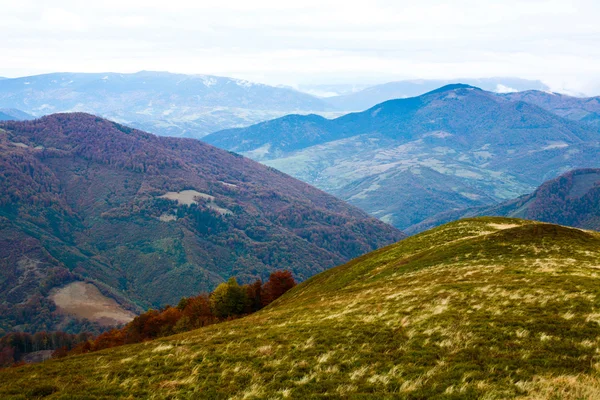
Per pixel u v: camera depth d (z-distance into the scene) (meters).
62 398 20.95
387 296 39.56
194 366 24.20
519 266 41.59
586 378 17.34
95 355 30.69
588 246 46.31
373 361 22.11
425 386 18.38
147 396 20.55
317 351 24.55
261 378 21.25
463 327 25.47
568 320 24.22
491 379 18.30
